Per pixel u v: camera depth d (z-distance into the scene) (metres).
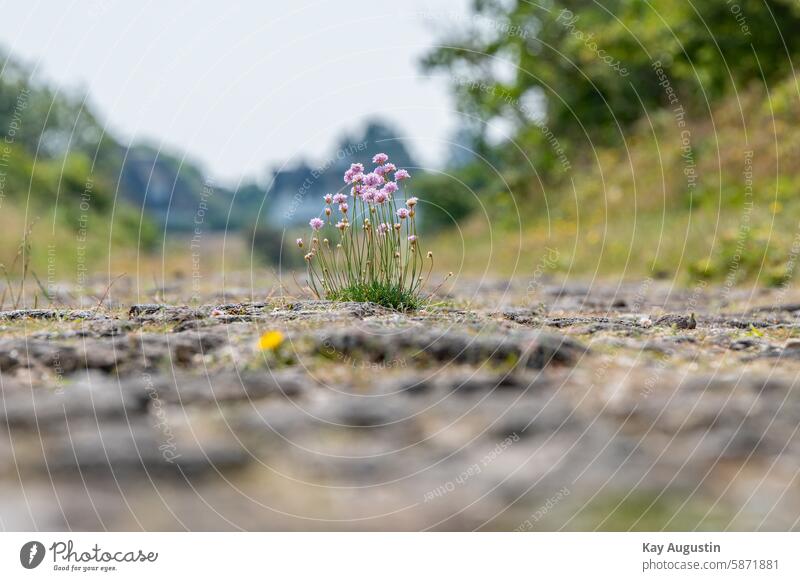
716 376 4.03
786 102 17.58
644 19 24.45
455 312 6.10
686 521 2.42
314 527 2.35
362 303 5.90
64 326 5.27
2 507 2.31
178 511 2.37
